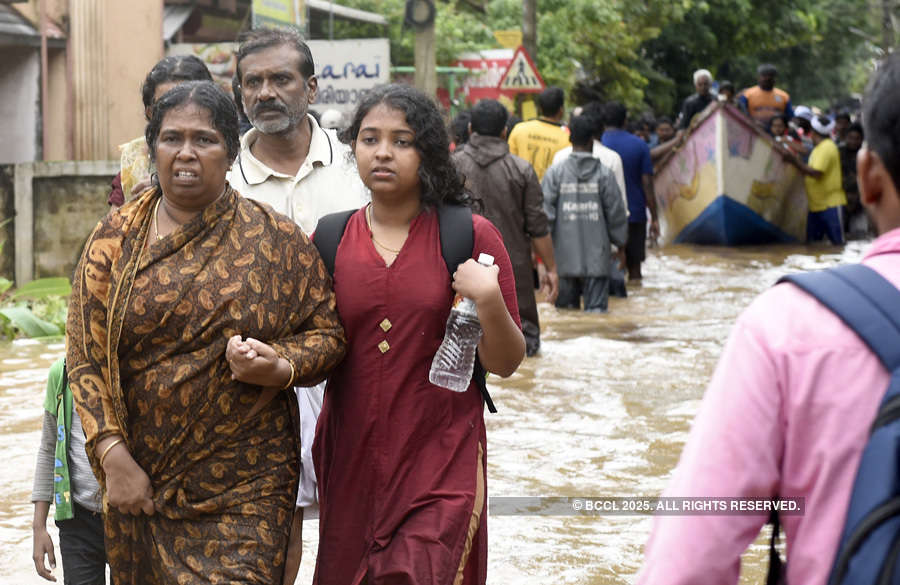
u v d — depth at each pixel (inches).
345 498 157.6
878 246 93.7
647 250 818.2
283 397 152.7
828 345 89.9
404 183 158.2
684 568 90.5
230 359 145.1
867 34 1903.3
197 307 146.3
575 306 529.7
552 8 1226.0
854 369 89.0
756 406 90.9
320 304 155.4
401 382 155.6
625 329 475.8
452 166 161.2
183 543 147.3
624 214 518.6
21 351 422.6
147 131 150.6
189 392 146.3
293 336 152.6
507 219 394.3
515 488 262.8
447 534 150.5
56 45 682.8
